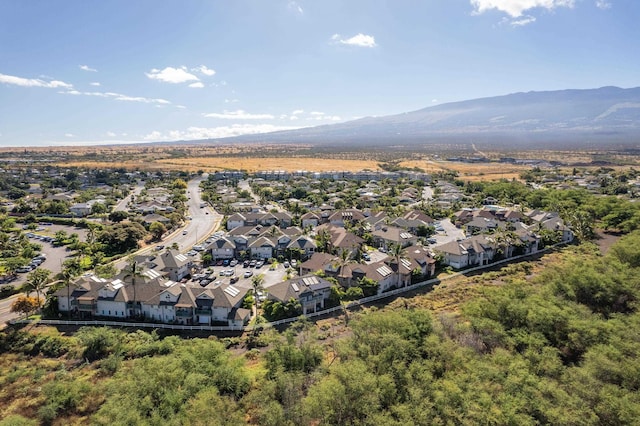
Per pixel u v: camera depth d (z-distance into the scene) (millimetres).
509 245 118750
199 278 97375
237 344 68625
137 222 136625
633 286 77688
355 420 45969
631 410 44906
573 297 76312
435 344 58000
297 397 49594
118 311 78000
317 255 102562
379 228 136000
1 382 58375
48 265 107250
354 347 59469
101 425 45969
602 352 56031
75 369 61938
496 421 44469
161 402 49250
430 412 46312
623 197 196500
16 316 77625
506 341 61250
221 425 45281
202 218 169000
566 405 46531
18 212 166500
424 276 102125
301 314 78938
